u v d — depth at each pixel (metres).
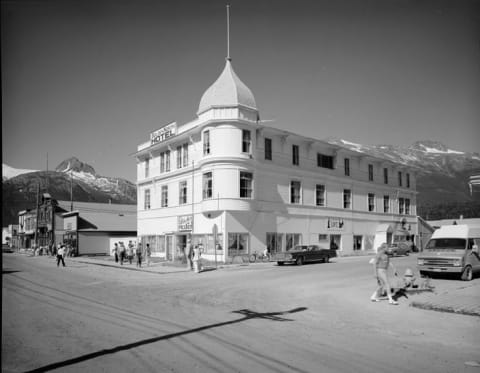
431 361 6.71
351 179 43.50
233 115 32.50
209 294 14.84
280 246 35.28
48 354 6.83
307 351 7.15
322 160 40.84
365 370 6.16
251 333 8.48
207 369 6.08
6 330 8.58
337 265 27.20
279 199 35.66
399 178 51.44
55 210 61.16
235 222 32.12
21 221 81.81
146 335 8.16
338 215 41.38
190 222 35.34
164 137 40.19
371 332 8.87
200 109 35.06
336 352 7.14
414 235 52.59
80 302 12.70
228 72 34.69
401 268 24.05
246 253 32.53
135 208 76.31
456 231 19.25
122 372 5.95
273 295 14.55
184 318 10.10
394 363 6.56
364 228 44.66
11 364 6.30
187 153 36.91
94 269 28.02
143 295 14.55
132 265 31.03
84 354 6.82
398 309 11.76
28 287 16.81
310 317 10.55
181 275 23.17
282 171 36.12
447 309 11.34
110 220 53.06
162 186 40.44
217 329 8.80
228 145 32.00
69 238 52.31
